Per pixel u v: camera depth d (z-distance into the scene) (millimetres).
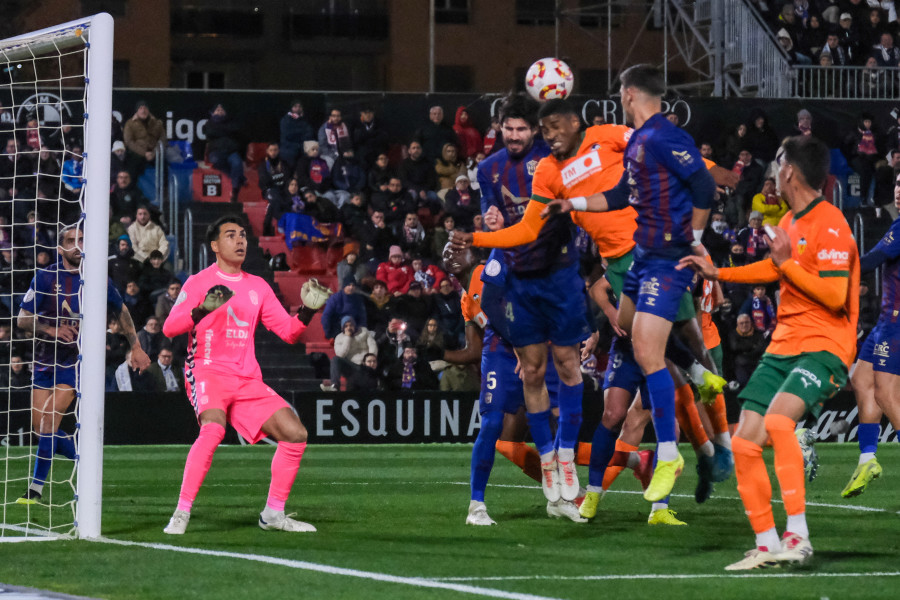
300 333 16156
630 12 60031
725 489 23312
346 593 11086
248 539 15336
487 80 61250
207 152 46875
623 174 15336
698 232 14828
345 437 39781
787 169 12977
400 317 44344
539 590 11305
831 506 20672
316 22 60656
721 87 53125
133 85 59031
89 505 15438
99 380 15367
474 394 40438
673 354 16547
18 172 45625
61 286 21375
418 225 46438
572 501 18078
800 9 54438
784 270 12594
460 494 22891
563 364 17625
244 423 16109
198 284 15844
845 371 12875
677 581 11922
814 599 10891
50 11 56438
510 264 17156
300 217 46219
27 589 11391
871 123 48781
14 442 38438
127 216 45094
